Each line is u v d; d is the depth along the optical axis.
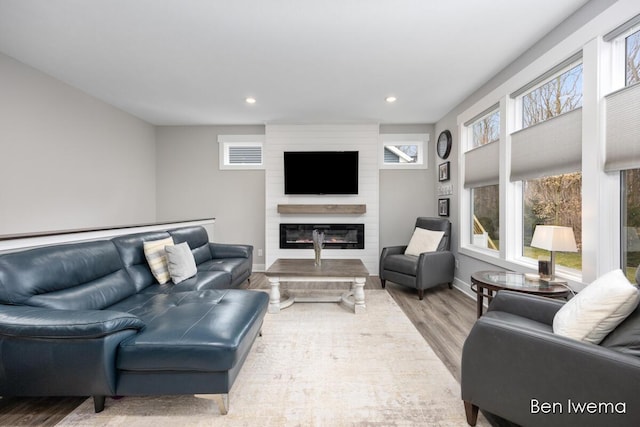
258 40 2.38
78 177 3.40
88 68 2.87
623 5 1.71
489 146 3.21
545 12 2.05
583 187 1.99
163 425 1.42
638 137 1.66
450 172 4.23
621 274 1.36
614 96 1.79
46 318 1.38
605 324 1.24
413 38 2.36
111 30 2.24
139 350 1.43
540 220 2.60
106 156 3.85
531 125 2.56
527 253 2.77
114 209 4.01
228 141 4.96
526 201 2.79
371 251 4.76
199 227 3.71
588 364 1.07
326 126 4.75
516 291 1.97
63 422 1.43
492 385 1.30
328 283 4.14
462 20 2.13
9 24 2.16
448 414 1.50
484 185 3.33
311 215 4.79
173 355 1.43
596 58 1.88
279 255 4.78
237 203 5.02
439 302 3.30
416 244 3.98
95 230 2.49
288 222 4.78
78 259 1.94
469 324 2.67
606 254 1.87
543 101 2.53
